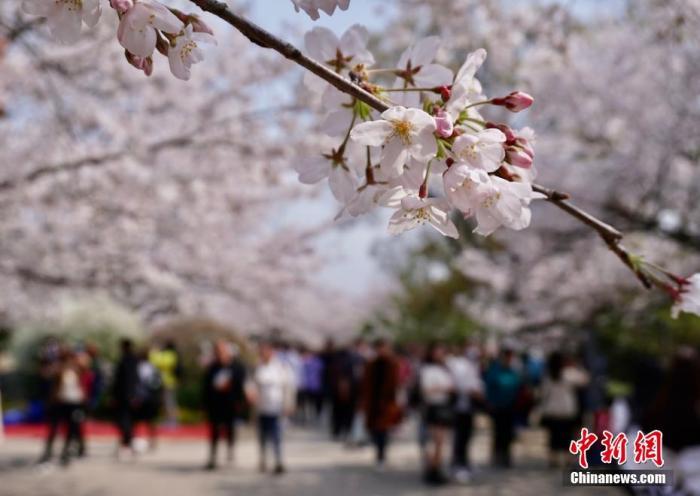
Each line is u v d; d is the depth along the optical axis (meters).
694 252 11.82
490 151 1.39
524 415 13.44
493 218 1.39
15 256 9.16
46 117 7.86
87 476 11.27
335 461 13.43
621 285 13.71
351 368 16.55
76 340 19.59
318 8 1.46
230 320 25.78
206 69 8.70
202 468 12.34
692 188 10.93
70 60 7.21
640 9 9.52
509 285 15.73
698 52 9.37
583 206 11.33
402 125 1.38
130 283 10.20
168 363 18.06
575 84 10.21
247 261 12.59
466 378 11.48
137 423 14.23
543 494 10.11
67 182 7.75
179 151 8.41
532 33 8.24
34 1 1.41
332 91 1.73
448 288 28.36
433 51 1.69
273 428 11.96
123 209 8.47
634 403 9.00
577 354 18.62
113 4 1.38
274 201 11.80
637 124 10.39
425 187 1.42
